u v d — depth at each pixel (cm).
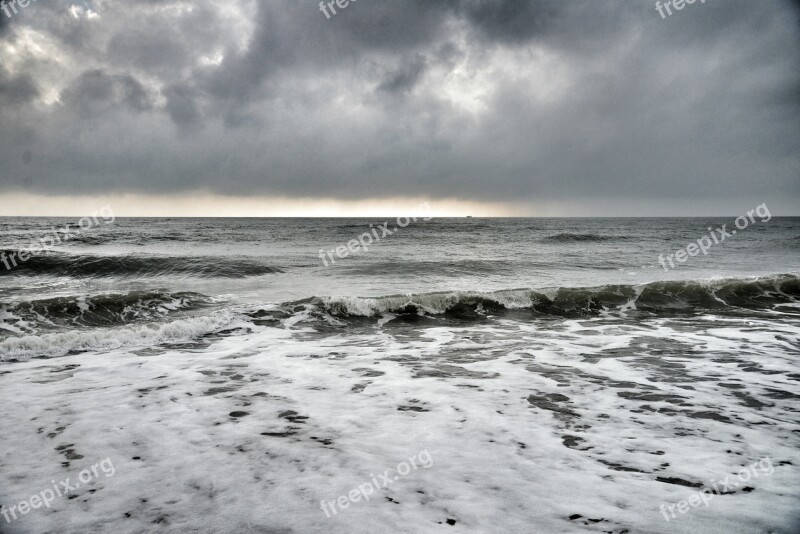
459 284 1499
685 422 434
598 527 259
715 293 1241
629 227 6450
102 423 432
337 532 256
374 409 472
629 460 351
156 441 390
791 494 297
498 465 343
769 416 450
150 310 1045
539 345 796
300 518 271
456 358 707
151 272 1741
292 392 531
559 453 364
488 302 1138
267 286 1445
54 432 409
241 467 341
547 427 421
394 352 748
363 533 254
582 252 2698
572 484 313
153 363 671
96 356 714
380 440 392
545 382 572
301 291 1345
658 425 426
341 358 708
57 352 736
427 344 809
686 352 733
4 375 602
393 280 1596
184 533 256
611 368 641
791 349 750
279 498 295
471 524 263
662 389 540
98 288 1391
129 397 511
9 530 259
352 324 985
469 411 466
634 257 2373
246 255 2322
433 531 256
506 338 858
